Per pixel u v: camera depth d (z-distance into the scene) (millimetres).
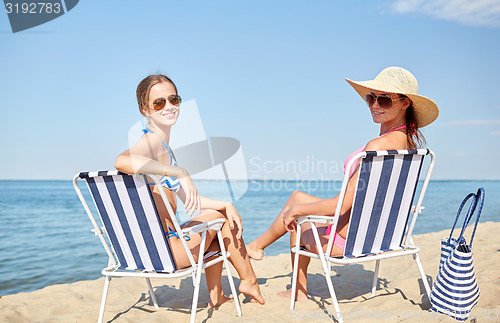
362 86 3082
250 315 2951
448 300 2582
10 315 3152
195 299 2547
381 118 2834
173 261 2553
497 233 5707
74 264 6902
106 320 3021
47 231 11555
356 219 2549
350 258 2660
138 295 3678
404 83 2826
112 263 2752
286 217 2803
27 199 27344
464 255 2561
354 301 3211
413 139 2924
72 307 3363
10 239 9969
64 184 55062
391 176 2543
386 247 2779
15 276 6070
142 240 2572
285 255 5164
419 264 2824
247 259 3094
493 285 3105
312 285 3797
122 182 2434
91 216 2658
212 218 2875
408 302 2994
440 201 21297
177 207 2807
